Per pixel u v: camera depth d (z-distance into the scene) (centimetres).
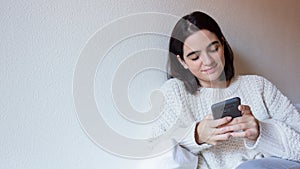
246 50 124
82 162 87
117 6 92
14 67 78
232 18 119
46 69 82
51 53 83
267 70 131
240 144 93
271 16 131
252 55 126
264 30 129
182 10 105
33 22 80
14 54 78
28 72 80
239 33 121
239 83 99
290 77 139
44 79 82
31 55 80
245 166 80
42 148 82
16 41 78
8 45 77
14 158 79
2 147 78
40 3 81
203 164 92
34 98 81
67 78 85
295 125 95
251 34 125
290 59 139
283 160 83
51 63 83
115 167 91
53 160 84
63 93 84
